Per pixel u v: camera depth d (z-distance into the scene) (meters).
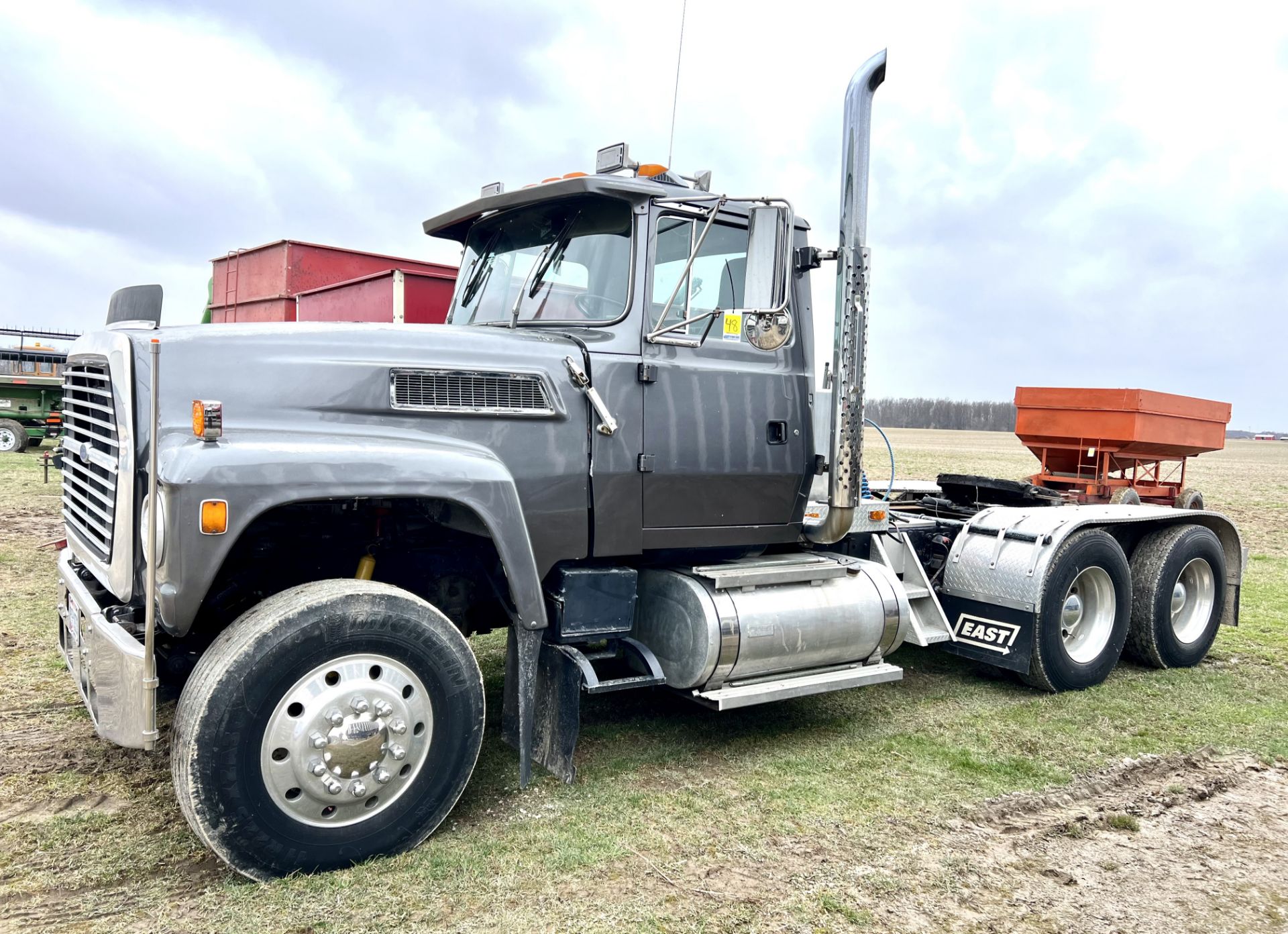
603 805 3.37
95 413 3.12
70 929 2.43
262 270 6.94
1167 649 5.56
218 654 2.62
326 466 2.76
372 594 2.80
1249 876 2.97
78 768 3.48
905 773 3.78
